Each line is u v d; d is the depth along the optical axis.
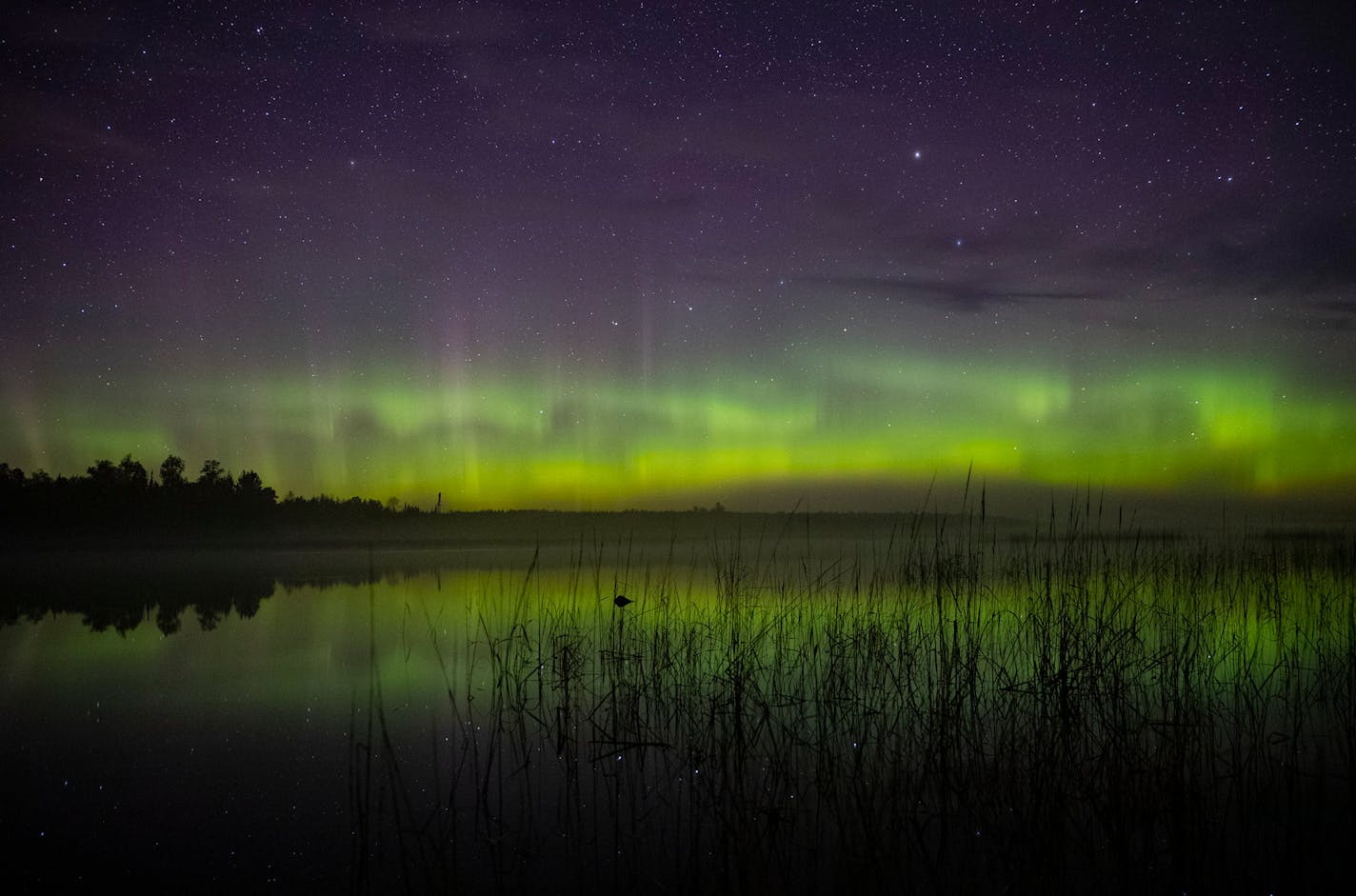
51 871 3.69
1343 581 8.48
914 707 5.62
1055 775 4.54
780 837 3.96
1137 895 3.36
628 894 3.44
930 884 3.49
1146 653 6.29
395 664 7.97
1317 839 3.81
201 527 38.41
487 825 4.17
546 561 22.97
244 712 6.28
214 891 3.50
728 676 6.19
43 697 6.83
